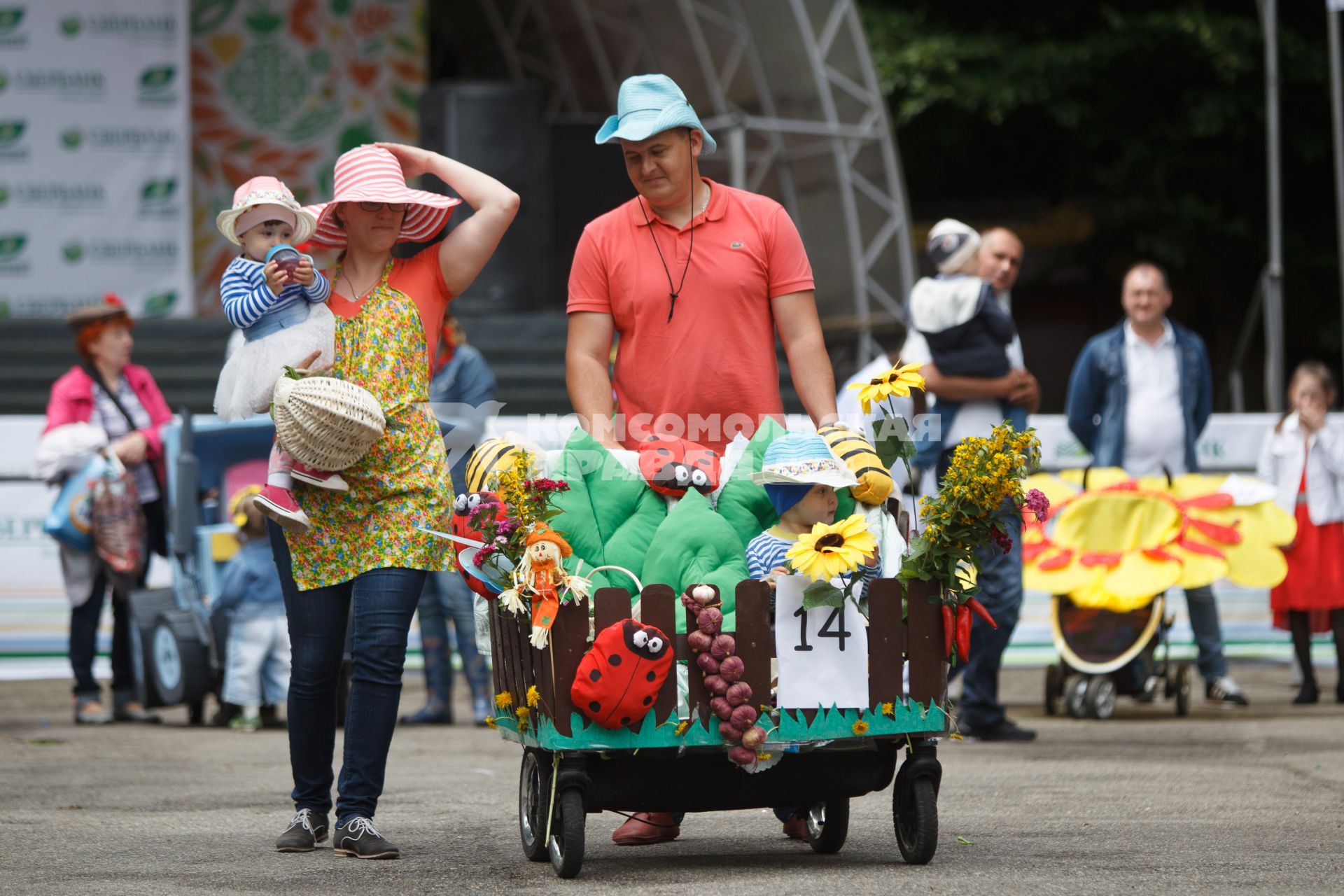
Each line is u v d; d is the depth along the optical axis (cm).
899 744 1543
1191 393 3130
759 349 1702
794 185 6228
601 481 1602
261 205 1633
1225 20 8250
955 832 1742
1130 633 2938
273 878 1492
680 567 1548
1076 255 9275
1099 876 1466
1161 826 1773
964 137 8831
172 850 1655
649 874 1503
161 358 5375
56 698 3394
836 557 1474
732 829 1833
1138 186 8938
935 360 2648
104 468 2956
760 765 1494
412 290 1662
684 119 1661
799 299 1712
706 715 1475
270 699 2866
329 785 1686
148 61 5997
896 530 1627
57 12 5928
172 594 3000
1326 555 3253
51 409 3011
